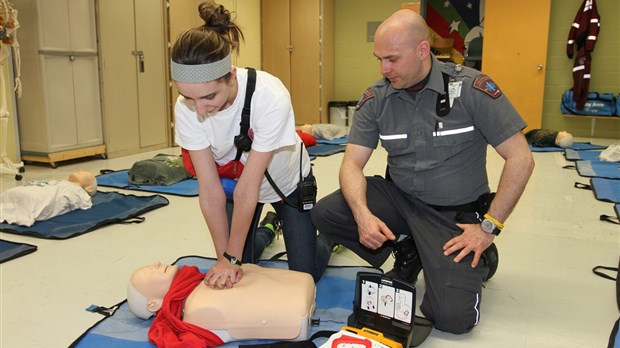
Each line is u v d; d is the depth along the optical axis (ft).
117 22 17.34
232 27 5.08
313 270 6.92
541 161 17.15
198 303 5.35
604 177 14.16
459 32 26.16
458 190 6.29
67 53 15.75
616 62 22.40
